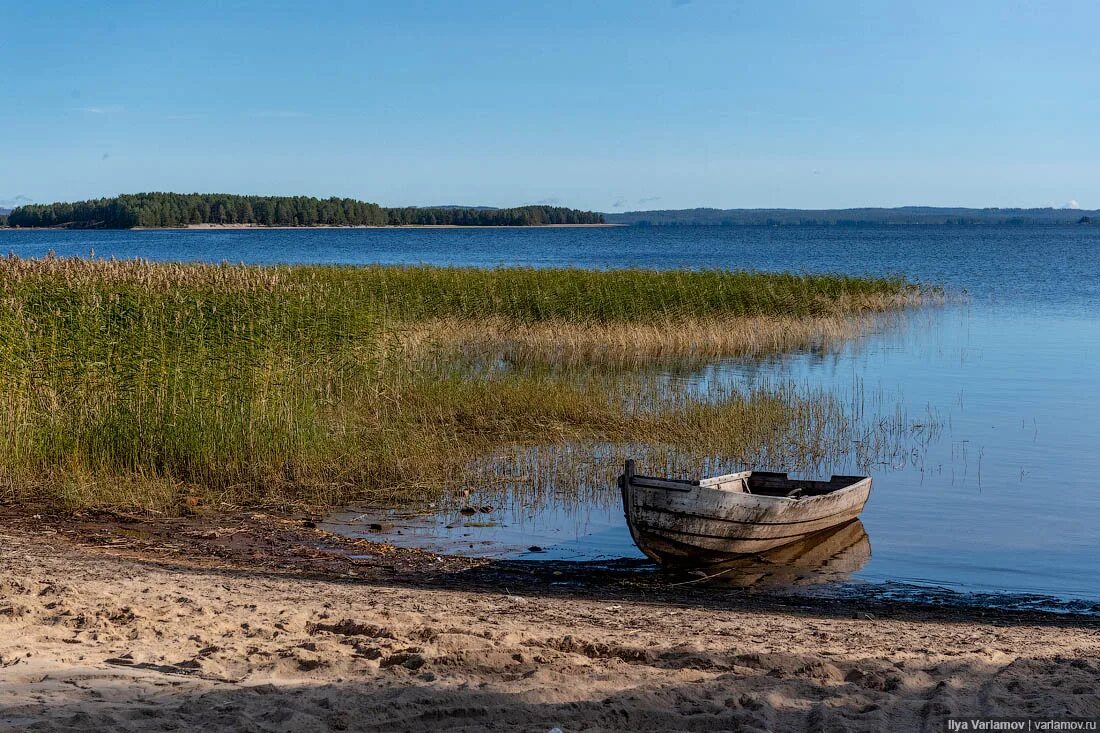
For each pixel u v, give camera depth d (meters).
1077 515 13.03
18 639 6.26
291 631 6.89
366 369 18.56
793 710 5.43
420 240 158.00
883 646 7.38
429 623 7.36
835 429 17.86
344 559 10.84
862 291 41.66
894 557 11.32
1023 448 16.89
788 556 11.41
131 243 124.69
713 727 5.11
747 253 106.06
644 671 6.13
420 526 12.31
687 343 28.66
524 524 12.52
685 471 14.73
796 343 31.17
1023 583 10.40
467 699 5.30
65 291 16.36
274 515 12.55
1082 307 44.00
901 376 24.92
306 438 14.66
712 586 10.34
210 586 8.79
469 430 17.19
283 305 17.61
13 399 13.96
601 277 35.06
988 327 36.25
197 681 5.52
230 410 14.55
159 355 14.69
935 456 16.31
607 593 9.88
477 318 30.03
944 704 5.50
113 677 5.51
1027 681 6.09
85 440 13.95
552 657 6.29
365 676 5.75
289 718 4.86
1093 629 8.80
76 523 11.79
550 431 17.22
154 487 12.95
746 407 18.36
